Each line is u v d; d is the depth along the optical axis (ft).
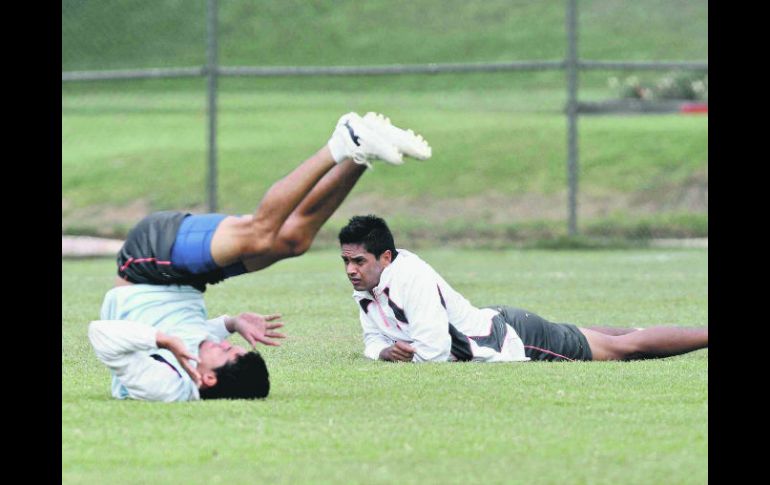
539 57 412.16
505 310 81.82
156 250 67.56
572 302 122.01
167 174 229.86
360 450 54.85
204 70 178.81
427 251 178.70
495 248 180.24
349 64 408.05
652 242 183.93
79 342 92.17
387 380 72.08
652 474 50.93
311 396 67.26
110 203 215.51
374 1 449.89
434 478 50.21
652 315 112.06
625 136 237.04
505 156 236.43
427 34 429.38
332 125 302.45
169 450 55.06
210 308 118.73
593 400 65.87
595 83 382.63
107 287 139.54
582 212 206.39
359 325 104.06
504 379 72.13
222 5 426.51
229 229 67.67
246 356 66.28
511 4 450.30
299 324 104.88
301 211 68.59
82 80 174.50
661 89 300.20
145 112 330.95
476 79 400.06
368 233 79.61
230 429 59.00
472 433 57.98
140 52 392.68
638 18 424.46
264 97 375.86
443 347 78.84
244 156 243.19
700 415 61.98
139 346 64.44
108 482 50.11
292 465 52.39
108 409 63.67
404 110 336.29
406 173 225.97
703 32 414.41
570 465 52.26
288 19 427.74
